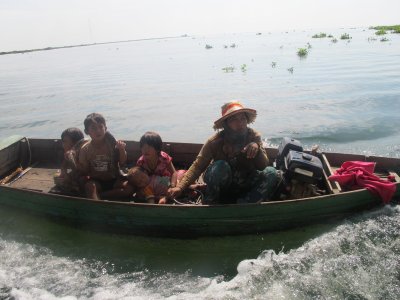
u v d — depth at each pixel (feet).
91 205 16.15
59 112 48.88
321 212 15.81
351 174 16.65
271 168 15.53
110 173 17.62
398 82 51.83
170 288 13.76
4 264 15.38
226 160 15.66
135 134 36.68
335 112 38.19
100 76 90.94
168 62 121.80
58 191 18.74
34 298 13.33
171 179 17.03
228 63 99.30
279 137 31.58
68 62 166.09
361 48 117.29
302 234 16.15
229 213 15.25
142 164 16.96
